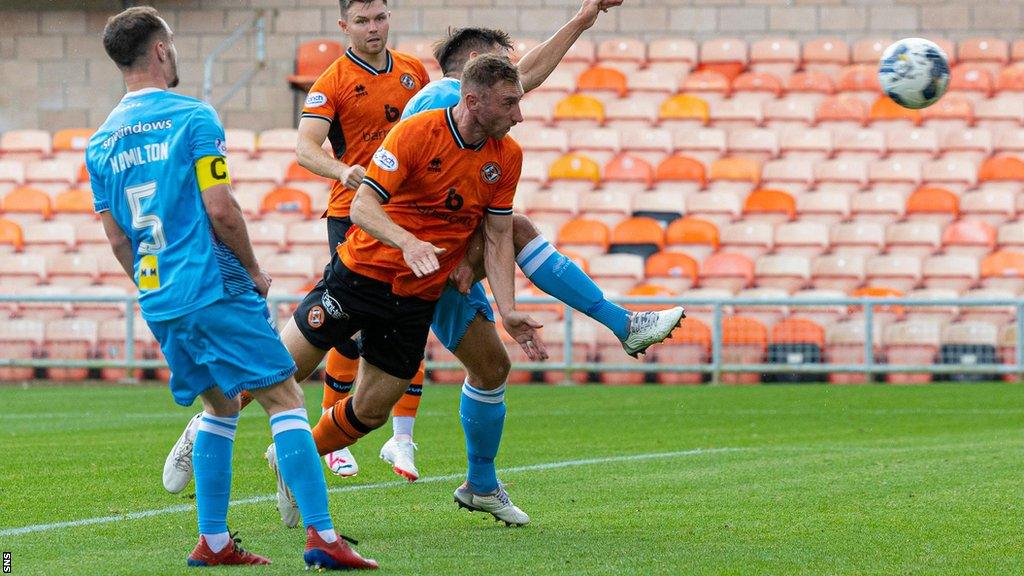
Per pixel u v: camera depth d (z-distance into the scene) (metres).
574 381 53.31
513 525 18.84
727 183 65.69
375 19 23.00
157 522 19.30
